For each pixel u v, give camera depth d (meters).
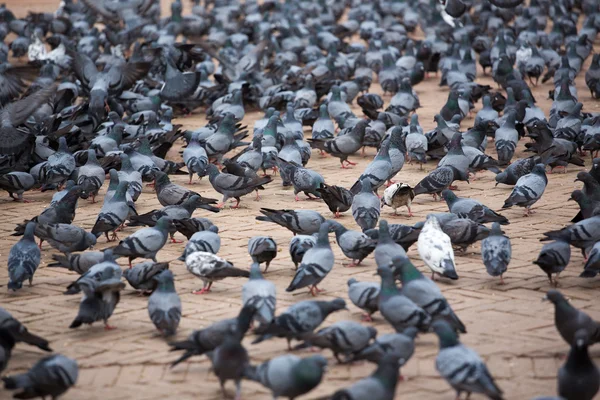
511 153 22.08
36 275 15.15
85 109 24.61
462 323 11.85
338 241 14.83
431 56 37.06
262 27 45.62
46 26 44.81
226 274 13.18
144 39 43.06
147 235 14.38
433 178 18.83
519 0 19.50
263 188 20.50
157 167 20.58
